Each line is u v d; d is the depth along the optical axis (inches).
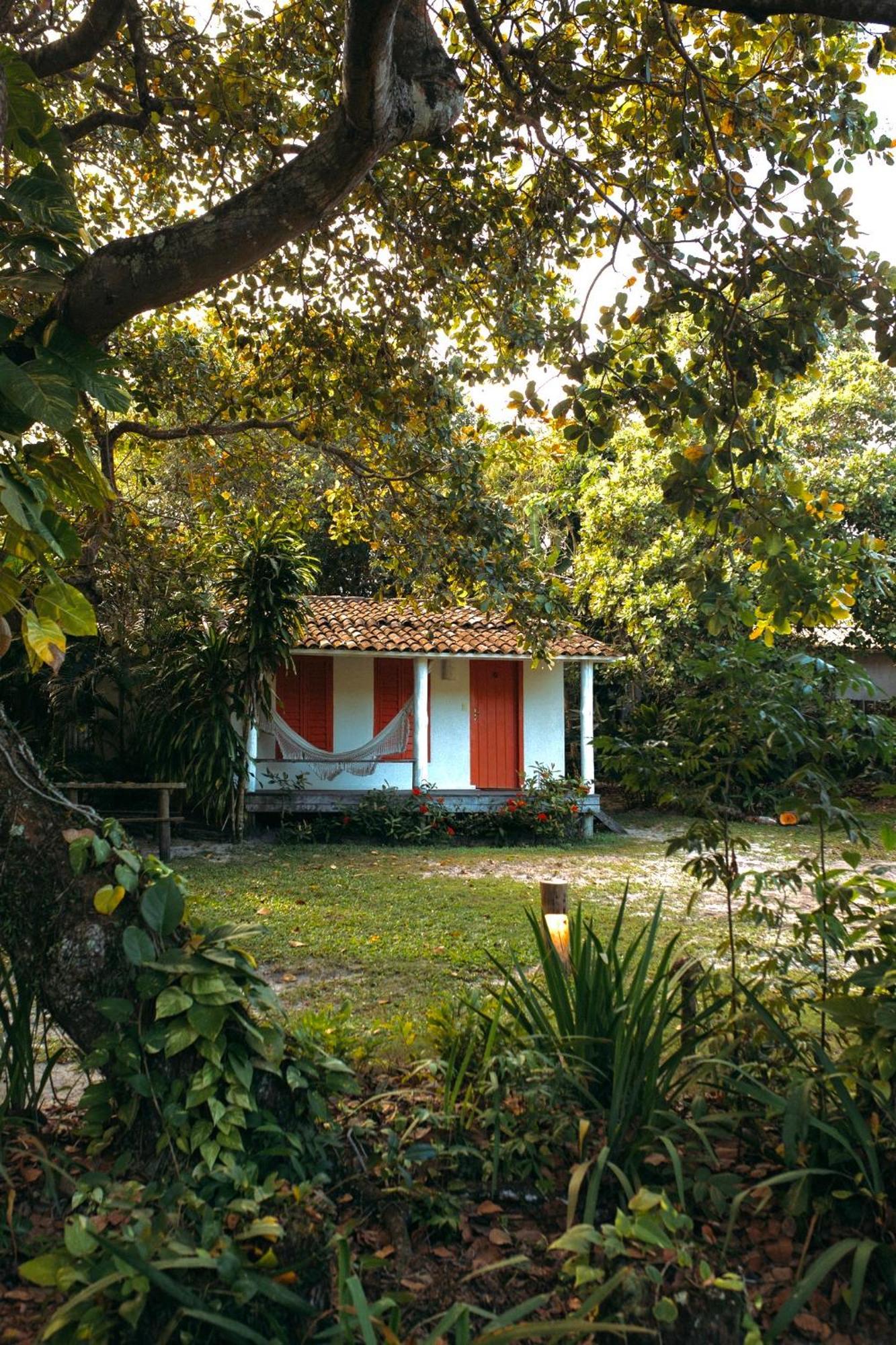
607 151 224.7
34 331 129.6
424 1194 109.3
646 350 183.8
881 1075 110.6
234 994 108.3
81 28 217.5
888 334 169.0
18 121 139.3
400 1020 164.9
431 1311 96.0
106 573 430.3
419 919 336.2
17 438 113.0
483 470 321.1
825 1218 109.8
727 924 331.6
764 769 158.9
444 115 163.8
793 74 194.9
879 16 139.1
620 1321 91.8
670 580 674.8
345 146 144.3
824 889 133.2
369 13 124.5
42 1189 111.4
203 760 515.5
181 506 532.1
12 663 531.5
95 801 564.4
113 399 125.6
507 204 240.4
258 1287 87.0
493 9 229.8
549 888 173.8
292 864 462.3
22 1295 97.0
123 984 112.7
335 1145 114.1
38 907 116.0
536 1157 115.6
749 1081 122.3
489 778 663.1
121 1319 85.7
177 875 119.8
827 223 172.6
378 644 593.0
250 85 259.0
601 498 721.6
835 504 157.3
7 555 119.5
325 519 831.1
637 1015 120.0
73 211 124.9
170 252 143.1
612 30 215.5
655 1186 112.5
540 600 318.0
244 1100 105.7
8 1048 121.3
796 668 144.1
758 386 180.9
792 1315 89.6
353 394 287.4
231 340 306.3
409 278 275.7
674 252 184.5
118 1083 110.9
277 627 521.3
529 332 246.7
